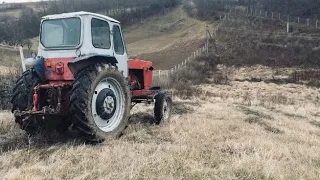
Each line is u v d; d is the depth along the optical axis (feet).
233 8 241.14
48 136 18.95
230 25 172.14
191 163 14.75
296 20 183.73
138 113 28.58
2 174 13.10
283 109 43.27
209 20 230.07
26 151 15.90
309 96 74.59
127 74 21.97
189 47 165.07
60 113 17.25
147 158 15.10
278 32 152.35
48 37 18.97
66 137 19.06
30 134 19.11
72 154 15.44
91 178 12.89
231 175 13.69
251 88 83.10
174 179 12.86
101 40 19.29
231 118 28.68
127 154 15.66
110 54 19.88
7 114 24.91
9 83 32.01
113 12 339.16
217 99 47.98
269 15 198.29
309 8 199.31
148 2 355.15
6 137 18.75
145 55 171.53
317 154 18.21
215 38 153.48
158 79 71.56
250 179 13.41
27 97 18.39
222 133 21.54
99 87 18.08
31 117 17.92
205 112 31.32
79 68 17.40
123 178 12.85
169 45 191.72
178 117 27.37
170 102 26.32
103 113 18.01
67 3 302.86
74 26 18.33
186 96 49.03
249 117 30.17
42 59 18.52
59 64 18.17
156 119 24.59
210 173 13.71
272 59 122.21
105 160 14.74
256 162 15.03
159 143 18.15
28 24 224.53
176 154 15.84
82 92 16.58
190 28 235.81
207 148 17.39
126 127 20.25
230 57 125.29
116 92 19.26
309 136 24.08
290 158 16.85
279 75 104.22
